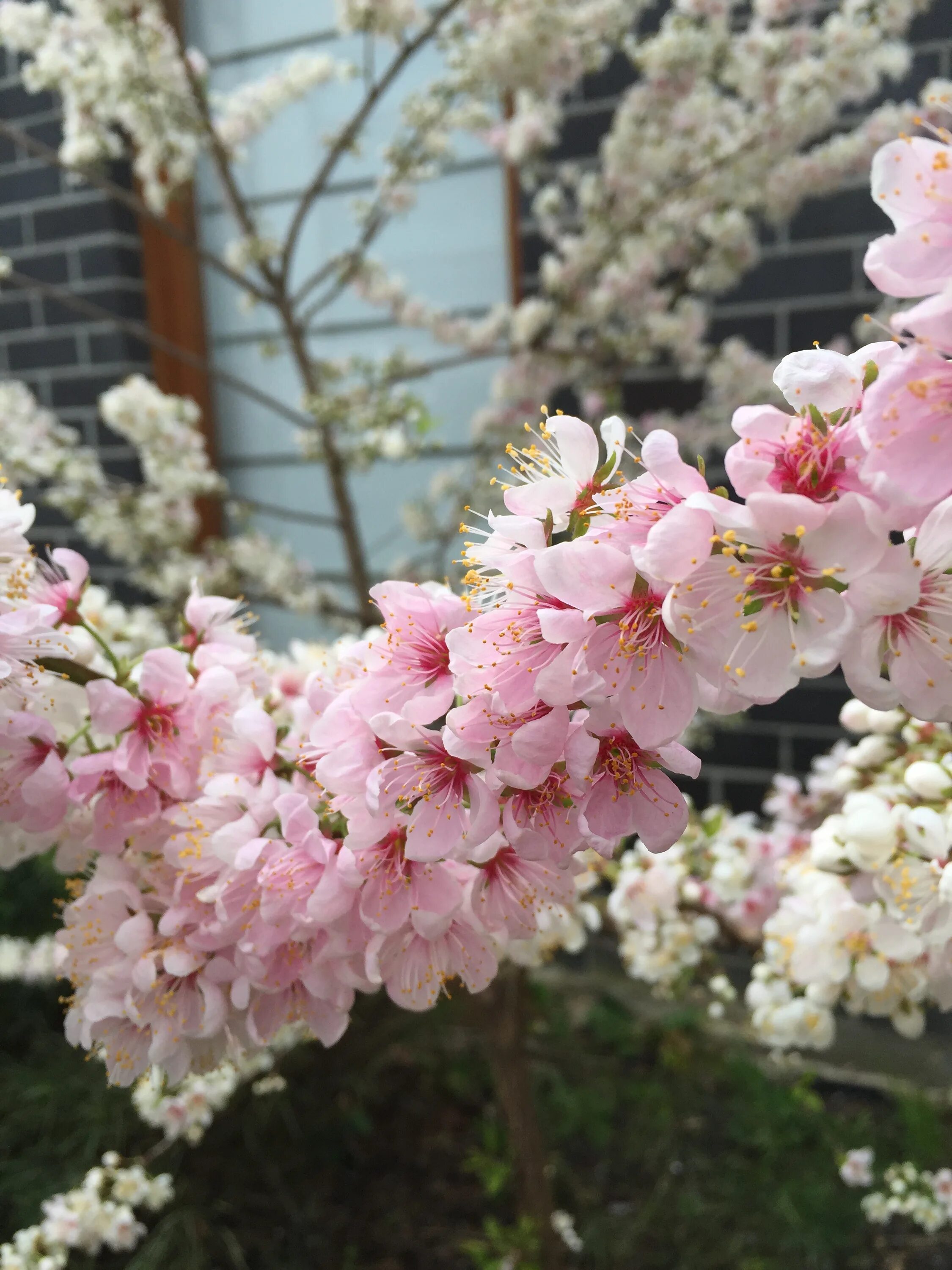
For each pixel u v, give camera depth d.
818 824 0.46
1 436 0.74
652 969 0.47
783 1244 0.56
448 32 0.65
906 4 0.59
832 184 0.66
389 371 0.72
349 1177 0.64
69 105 0.67
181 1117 0.47
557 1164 0.63
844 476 0.16
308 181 0.87
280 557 0.80
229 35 0.86
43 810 0.27
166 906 0.27
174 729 0.27
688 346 0.71
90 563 0.93
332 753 0.22
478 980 0.24
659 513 0.18
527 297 0.77
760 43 0.63
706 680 0.17
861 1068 0.70
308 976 0.25
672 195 0.69
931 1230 0.53
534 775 0.19
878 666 0.18
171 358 0.90
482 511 0.78
